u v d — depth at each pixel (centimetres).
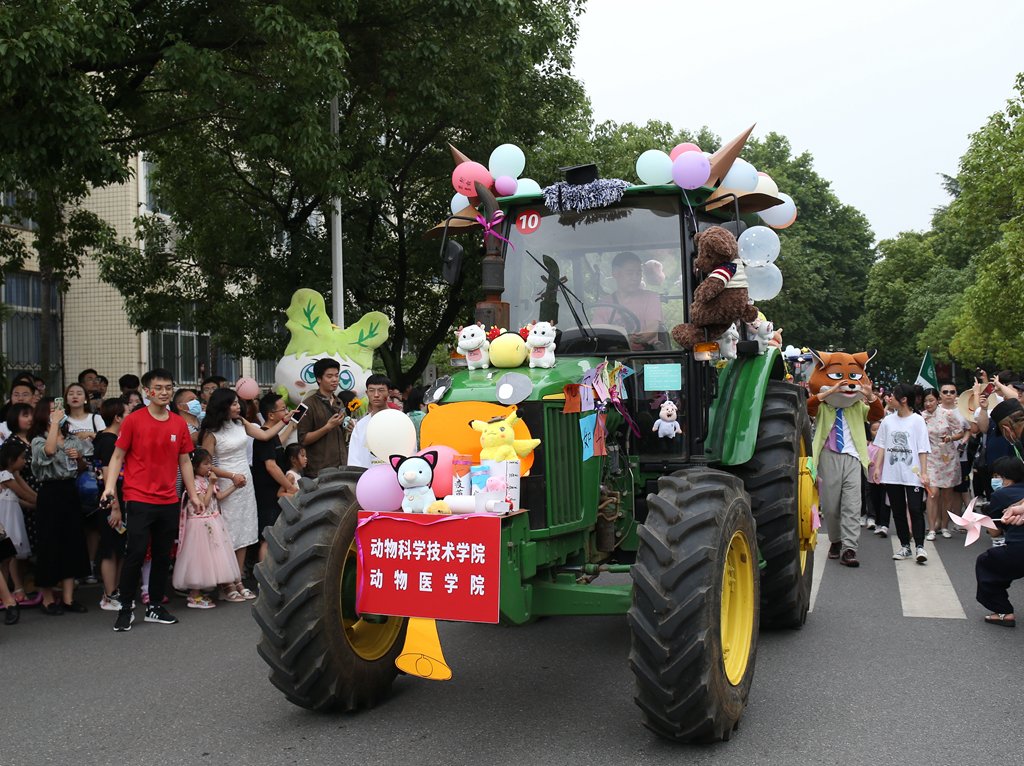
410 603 421
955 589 798
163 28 1114
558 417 463
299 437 875
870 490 1120
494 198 564
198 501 753
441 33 1271
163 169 1483
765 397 652
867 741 436
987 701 495
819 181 5116
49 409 780
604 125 2409
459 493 423
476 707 495
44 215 1364
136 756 434
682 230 561
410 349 2056
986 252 2720
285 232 1546
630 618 412
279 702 513
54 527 750
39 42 793
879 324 5169
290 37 1005
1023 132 2512
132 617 712
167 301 1583
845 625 672
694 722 414
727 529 436
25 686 552
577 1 1681
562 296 569
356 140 1376
